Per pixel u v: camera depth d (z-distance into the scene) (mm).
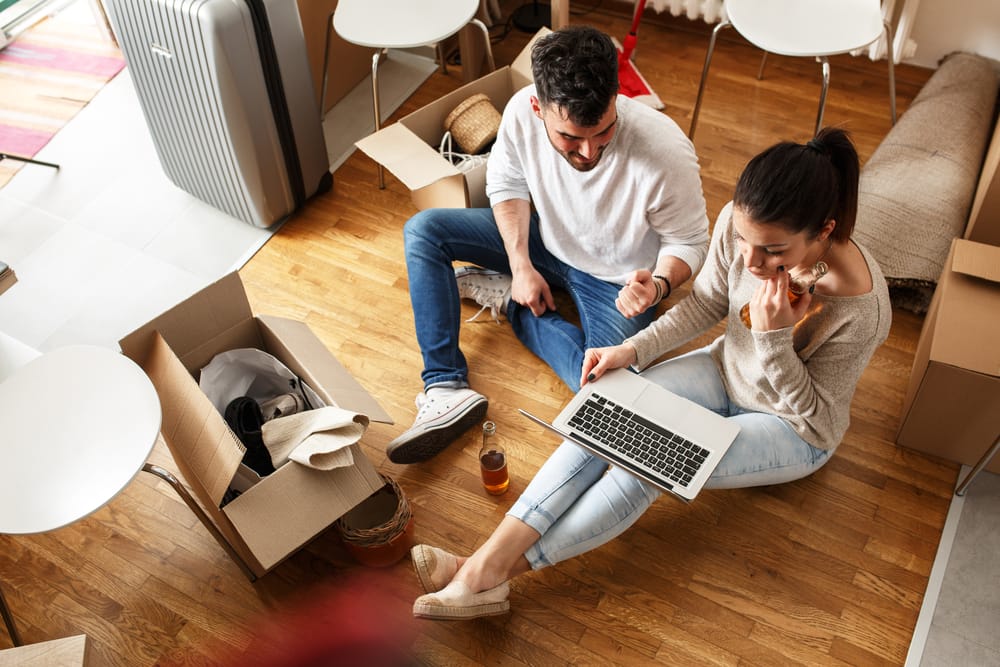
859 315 1554
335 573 1920
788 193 1362
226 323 1924
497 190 2168
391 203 2688
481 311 2365
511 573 1758
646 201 1907
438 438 2031
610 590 1869
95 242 2598
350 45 2957
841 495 1994
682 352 2303
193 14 2129
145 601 1899
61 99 3035
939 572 1864
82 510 1537
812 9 2461
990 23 2691
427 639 1825
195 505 1749
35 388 1699
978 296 1874
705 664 1768
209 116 2344
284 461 1727
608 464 1827
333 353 2322
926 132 2445
